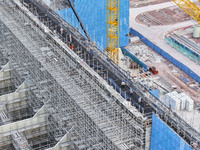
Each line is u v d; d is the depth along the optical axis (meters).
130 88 102.94
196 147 82.88
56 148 106.31
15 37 140.38
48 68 115.56
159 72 174.88
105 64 118.25
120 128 93.62
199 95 158.00
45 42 129.12
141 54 189.12
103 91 103.31
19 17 145.38
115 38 186.38
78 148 104.50
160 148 89.12
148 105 97.75
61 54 120.75
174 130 86.88
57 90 112.75
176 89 161.12
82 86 107.31
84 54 123.69
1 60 157.62
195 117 139.75
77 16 172.00
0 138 113.31
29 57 129.88
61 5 173.50
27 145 110.44
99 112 98.50
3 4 157.00
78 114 104.12
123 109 96.62
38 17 148.12
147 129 90.44
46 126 118.81
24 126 115.62
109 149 92.75
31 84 129.38
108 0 174.50
